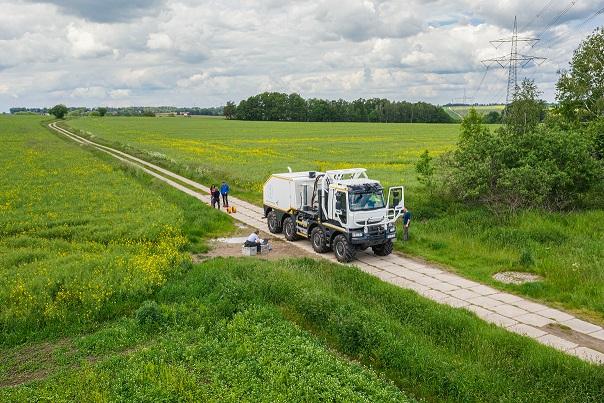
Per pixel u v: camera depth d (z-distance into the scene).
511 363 10.88
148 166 52.47
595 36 34.72
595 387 9.83
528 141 24.83
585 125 31.77
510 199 23.78
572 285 15.61
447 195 26.12
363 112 187.00
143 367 10.95
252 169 46.56
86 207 28.44
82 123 148.00
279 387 9.98
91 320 13.73
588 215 22.59
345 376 10.30
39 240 20.95
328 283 15.84
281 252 21.14
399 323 12.86
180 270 17.16
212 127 132.88
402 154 63.31
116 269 16.61
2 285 15.22
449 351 11.63
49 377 10.81
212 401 9.56
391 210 20.89
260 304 14.12
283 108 185.12
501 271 17.59
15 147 66.56
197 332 12.73
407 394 10.17
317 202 21.50
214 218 26.39
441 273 17.92
